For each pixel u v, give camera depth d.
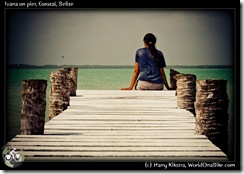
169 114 8.39
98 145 5.88
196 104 6.30
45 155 5.46
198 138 6.17
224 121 6.18
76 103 9.89
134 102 10.01
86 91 12.91
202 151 5.56
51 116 8.89
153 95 11.07
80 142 6.02
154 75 10.97
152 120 7.74
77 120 7.72
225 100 6.17
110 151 5.60
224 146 6.17
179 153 5.48
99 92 12.43
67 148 5.71
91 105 9.55
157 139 6.21
